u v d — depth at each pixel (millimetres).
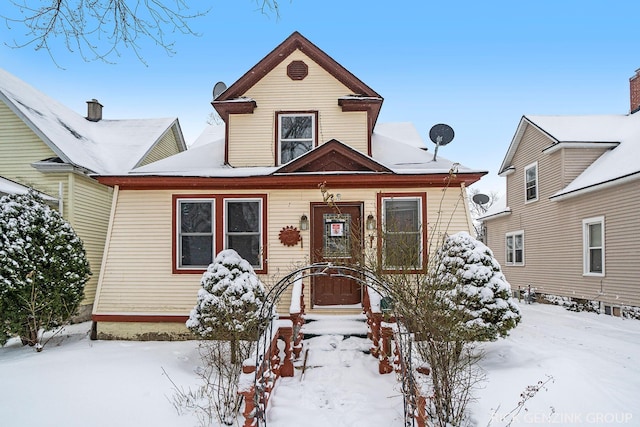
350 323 7684
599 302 12305
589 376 5539
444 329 4855
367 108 10055
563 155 14078
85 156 12453
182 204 9047
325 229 8859
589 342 8219
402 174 8461
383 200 8781
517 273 17688
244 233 8945
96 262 12602
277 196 8898
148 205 8961
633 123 14422
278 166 9961
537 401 4836
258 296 6551
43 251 7738
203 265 8914
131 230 8898
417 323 4898
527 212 16781
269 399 5078
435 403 4414
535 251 16109
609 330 9570
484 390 5168
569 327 10000
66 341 8664
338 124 10102
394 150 10562
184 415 4750
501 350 6914
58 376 5883
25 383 5574
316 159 8883
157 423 4527
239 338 5949
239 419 4641
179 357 7141
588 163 14023
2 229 7484
